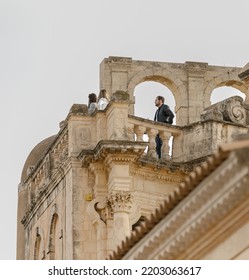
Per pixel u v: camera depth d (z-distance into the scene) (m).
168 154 57.09
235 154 34.72
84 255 55.69
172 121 58.72
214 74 63.28
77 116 56.91
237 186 35.22
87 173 56.38
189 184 36.38
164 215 37.78
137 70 62.56
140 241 39.25
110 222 55.53
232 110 57.56
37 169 61.69
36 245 61.31
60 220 57.72
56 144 58.75
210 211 36.28
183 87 62.81
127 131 56.09
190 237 37.38
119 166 55.34
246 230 35.69
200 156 57.00
